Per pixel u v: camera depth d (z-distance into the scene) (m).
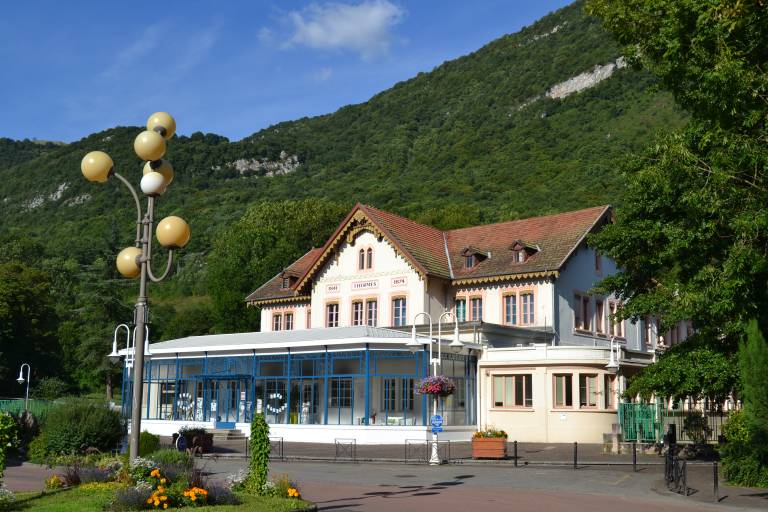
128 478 14.38
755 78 16.45
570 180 107.06
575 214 46.25
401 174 147.25
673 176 19.38
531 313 42.41
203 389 41.75
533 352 36.94
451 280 44.97
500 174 121.75
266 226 81.81
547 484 20.17
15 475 20.92
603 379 35.94
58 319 78.19
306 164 196.00
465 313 44.62
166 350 41.31
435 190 119.88
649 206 26.28
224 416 41.66
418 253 45.12
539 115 154.38
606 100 144.12
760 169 17.22
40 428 26.31
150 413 44.34
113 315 74.25
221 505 13.78
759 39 16.78
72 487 15.78
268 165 196.38
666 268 29.36
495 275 43.25
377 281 45.81
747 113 16.97
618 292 30.52
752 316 20.11
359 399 39.25
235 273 76.69
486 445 27.05
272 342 39.31
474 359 38.53
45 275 74.00
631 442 31.42
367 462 27.03
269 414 40.06
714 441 34.69
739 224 16.94
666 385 25.03
